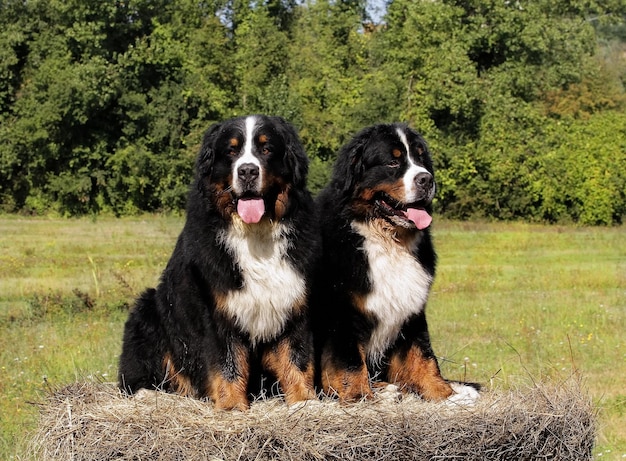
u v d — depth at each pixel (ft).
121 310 42.91
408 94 114.93
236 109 118.11
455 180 116.37
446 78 113.39
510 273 64.95
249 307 17.44
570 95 135.95
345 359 18.26
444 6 119.34
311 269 18.04
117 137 114.52
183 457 15.01
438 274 63.05
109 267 59.21
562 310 46.93
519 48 124.57
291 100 111.14
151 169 112.88
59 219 108.99
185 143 113.91
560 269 67.97
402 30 119.75
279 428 15.05
